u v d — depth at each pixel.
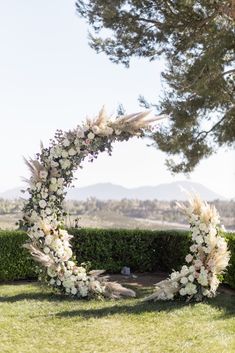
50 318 7.09
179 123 16.41
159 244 11.75
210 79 14.94
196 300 8.23
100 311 7.52
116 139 8.85
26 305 7.90
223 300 8.38
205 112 16.77
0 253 10.47
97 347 5.91
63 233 8.77
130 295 8.76
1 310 7.53
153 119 8.87
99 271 8.84
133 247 11.58
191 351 5.76
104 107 8.83
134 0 15.52
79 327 6.67
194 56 16.64
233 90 16.23
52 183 8.74
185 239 10.62
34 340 6.14
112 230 11.53
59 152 8.73
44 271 8.72
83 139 8.73
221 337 6.26
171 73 16.52
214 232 8.20
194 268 8.18
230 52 14.99
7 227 11.02
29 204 8.79
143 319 7.08
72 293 8.50
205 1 14.62
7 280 10.55
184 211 8.45
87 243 11.27
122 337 6.28
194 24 15.37
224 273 8.62
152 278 11.00
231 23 14.88
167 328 6.64
